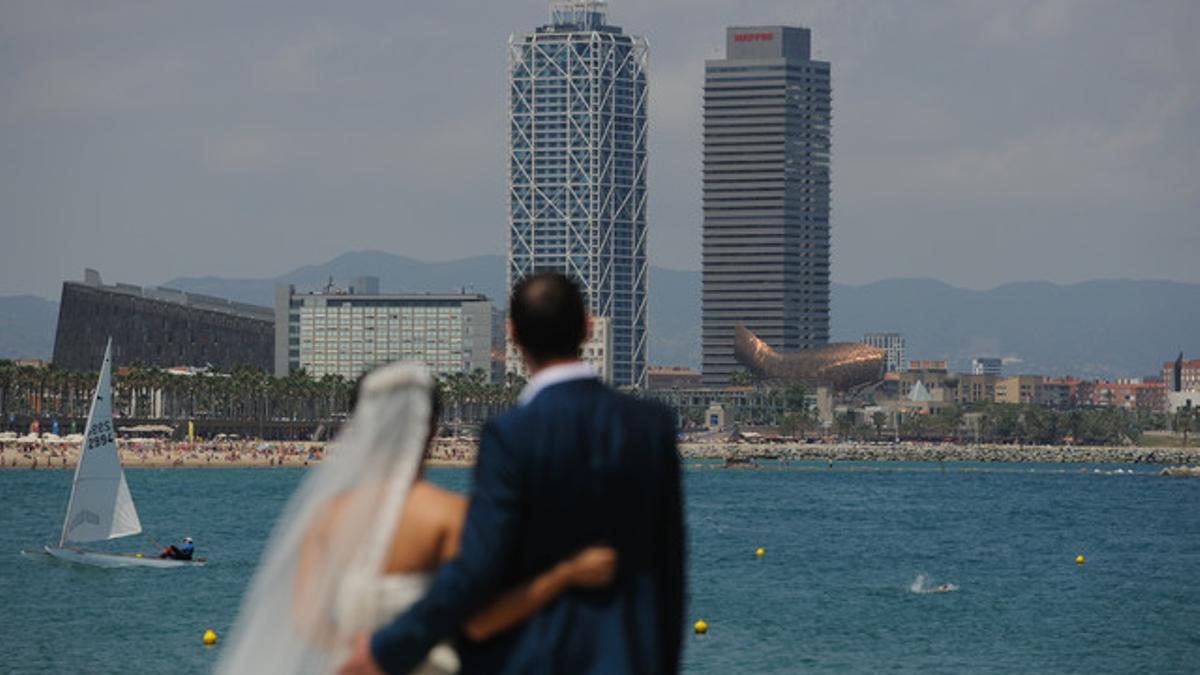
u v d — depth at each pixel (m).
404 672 14.80
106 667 104.88
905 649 119.12
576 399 15.29
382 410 15.57
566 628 14.91
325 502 15.51
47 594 145.12
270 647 15.47
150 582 156.12
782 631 128.38
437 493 15.73
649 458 15.32
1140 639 125.94
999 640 124.62
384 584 15.23
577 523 14.95
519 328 15.74
